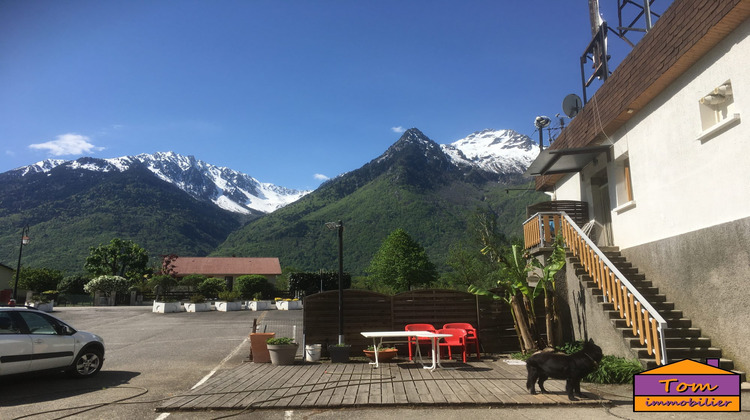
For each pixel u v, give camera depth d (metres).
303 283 39.97
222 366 9.75
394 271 43.53
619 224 11.46
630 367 7.53
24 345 7.33
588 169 13.36
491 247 11.41
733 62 7.55
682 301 8.85
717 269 7.89
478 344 10.44
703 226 8.36
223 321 21.00
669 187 9.37
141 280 50.22
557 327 10.15
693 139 8.60
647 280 10.05
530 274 12.64
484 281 25.70
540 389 6.83
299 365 9.68
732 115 7.50
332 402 6.29
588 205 13.42
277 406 6.12
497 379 7.89
